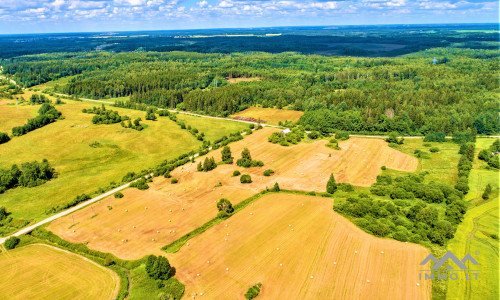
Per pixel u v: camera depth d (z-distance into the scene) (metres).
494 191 113.06
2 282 75.81
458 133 167.62
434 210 95.50
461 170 127.25
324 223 96.12
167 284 74.12
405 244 85.94
